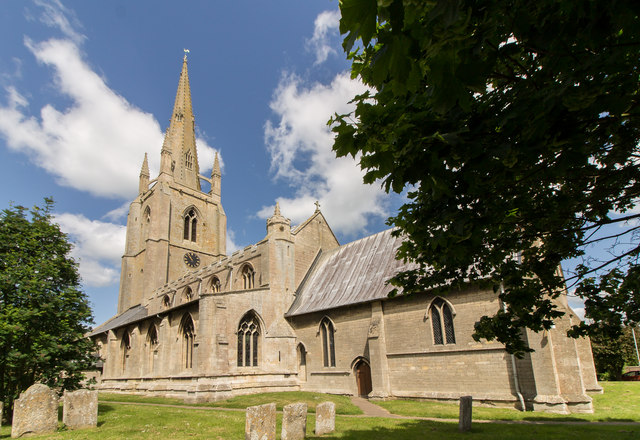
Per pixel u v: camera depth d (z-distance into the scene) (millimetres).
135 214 73812
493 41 4551
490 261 9633
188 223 71625
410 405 24500
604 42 4441
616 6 3674
